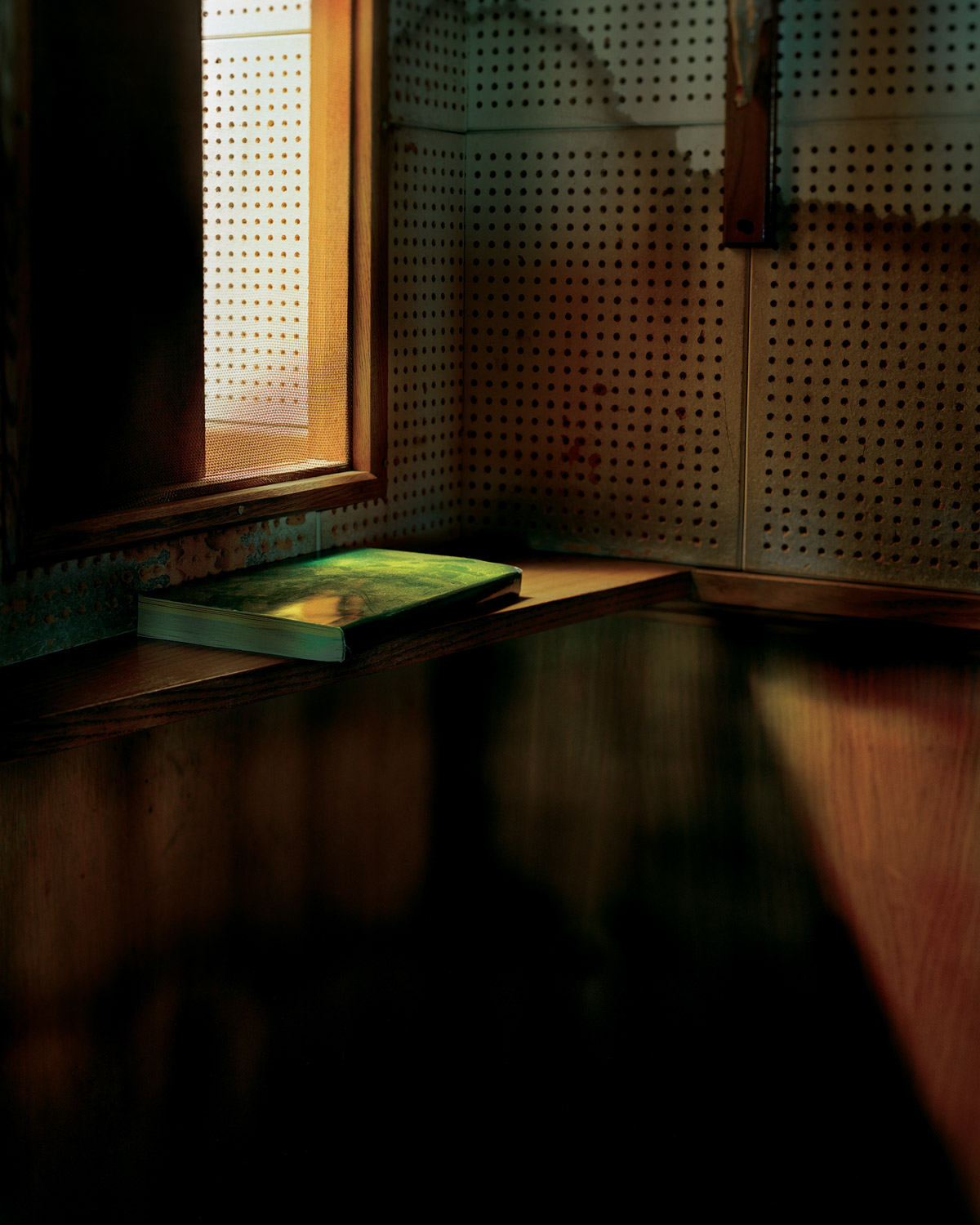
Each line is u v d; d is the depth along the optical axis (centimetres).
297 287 196
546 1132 232
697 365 202
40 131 143
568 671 220
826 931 207
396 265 199
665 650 212
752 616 204
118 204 154
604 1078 227
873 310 189
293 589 166
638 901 221
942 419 186
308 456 201
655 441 206
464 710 227
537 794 225
